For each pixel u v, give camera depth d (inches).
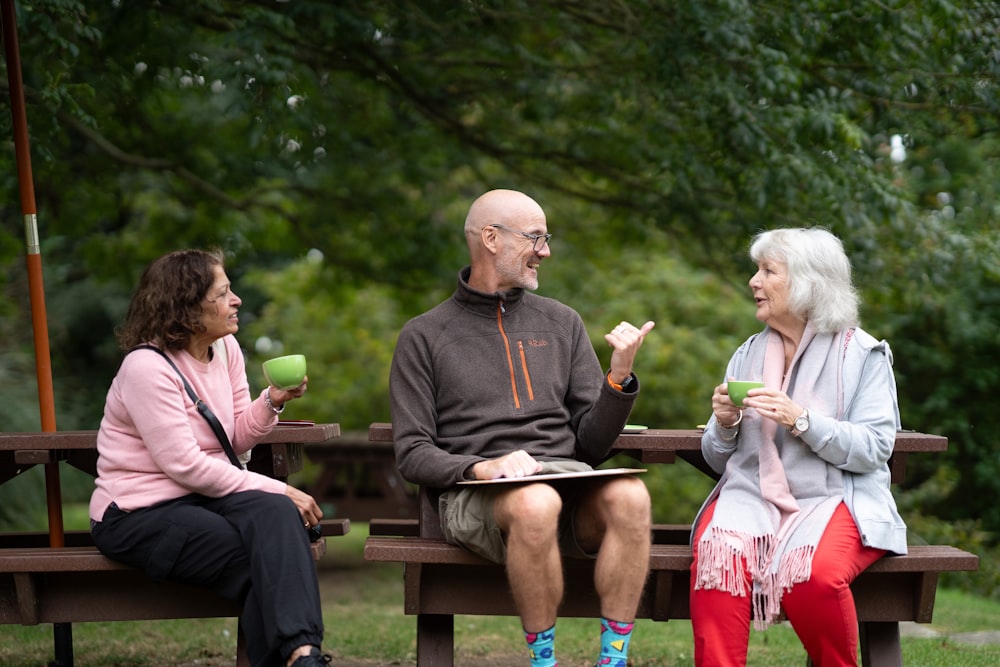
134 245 541.3
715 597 165.3
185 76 368.2
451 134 438.6
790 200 314.8
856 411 173.2
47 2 248.4
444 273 516.1
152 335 169.3
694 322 648.4
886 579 172.7
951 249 356.2
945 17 278.1
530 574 157.8
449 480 168.1
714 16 291.4
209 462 163.3
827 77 323.6
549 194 562.3
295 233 529.7
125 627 271.3
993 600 415.2
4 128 273.0
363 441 491.8
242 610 165.0
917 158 462.3
